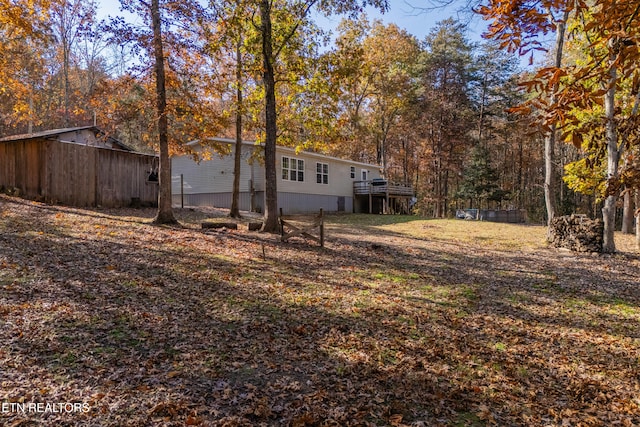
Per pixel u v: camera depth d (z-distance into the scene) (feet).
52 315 15.46
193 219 48.21
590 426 10.73
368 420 10.52
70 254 24.21
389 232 54.24
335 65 43.47
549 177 44.86
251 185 68.18
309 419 10.28
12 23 44.14
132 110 38.88
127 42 34.81
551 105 7.08
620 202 64.54
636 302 23.34
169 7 34.76
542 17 7.22
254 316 17.95
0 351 12.32
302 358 14.16
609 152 34.88
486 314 20.36
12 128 96.02
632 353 16.08
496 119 129.49
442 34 110.73
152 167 54.54
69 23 83.10
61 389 10.83
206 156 53.98
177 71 38.75
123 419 9.80
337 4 39.58
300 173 80.89
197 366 12.96
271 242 36.19
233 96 53.36
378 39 109.50
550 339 17.40
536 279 28.73
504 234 55.31
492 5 7.32
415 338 16.67
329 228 55.93
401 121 126.82
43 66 73.61
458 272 30.12
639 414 11.50
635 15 6.52
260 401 11.09
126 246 28.09
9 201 39.04
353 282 25.07
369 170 109.81
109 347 13.65
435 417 10.89
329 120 52.65
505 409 11.53
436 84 111.04
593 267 33.27
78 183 45.37
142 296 18.90
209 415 10.30
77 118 95.50
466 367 14.24
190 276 23.04
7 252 22.79
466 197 113.39
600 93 6.84
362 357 14.47
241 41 47.24
